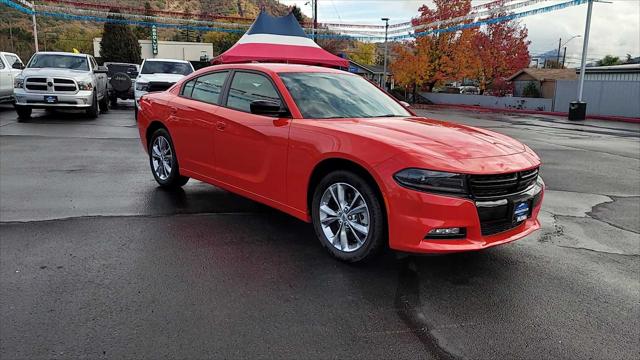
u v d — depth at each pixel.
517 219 3.51
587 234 4.77
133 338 2.61
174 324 2.77
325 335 2.71
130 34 57.16
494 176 3.30
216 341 2.61
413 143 3.46
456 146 3.51
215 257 3.79
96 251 3.83
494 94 41.50
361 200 3.57
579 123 22.14
